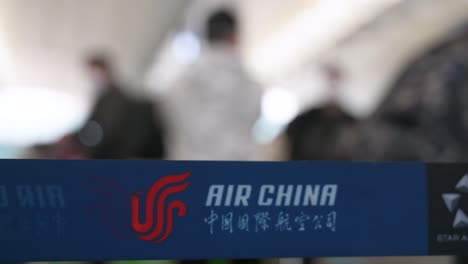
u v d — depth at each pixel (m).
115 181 1.03
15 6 11.30
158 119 3.40
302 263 2.86
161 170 1.04
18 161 1.01
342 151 3.30
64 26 12.41
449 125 2.35
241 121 3.35
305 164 1.09
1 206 1.00
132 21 11.61
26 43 13.84
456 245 1.12
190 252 1.04
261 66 12.66
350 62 9.66
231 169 1.07
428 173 1.12
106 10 11.24
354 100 9.62
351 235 1.09
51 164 1.02
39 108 16.61
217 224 1.05
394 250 1.10
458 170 1.13
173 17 10.91
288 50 11.23
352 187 1.10
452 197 1.13
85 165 1.02
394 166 1.11
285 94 13.05
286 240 1.07
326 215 1.09
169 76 13.81
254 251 1.06
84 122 3.57
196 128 3.31
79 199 1.02
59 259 1.01
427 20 7.08
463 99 2.34
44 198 1.01
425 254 1.11
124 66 13.79
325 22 9.23
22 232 1.00
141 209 1.03
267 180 1.08
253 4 9.62
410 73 2.48
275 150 3.48
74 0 10.89
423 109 2.39
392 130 2.46
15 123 10.02
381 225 1.10
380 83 8.93
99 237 1.02
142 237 1.03
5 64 15.59
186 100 3.32
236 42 3.40
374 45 8.69
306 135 3.37
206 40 3.38
